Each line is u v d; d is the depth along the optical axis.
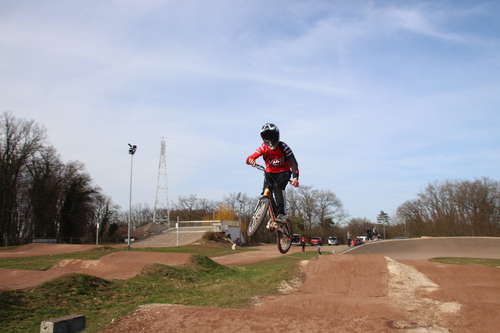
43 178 59.44
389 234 103.75
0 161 53.16
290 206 96.62
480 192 64.31
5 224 54.19
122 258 28.52
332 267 21.06
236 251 48.78
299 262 22.56
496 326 10.88
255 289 18.95
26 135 56.38
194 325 8.56
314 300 15.55
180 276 22.19
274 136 6.09
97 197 71.94
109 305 15.43
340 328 8.15
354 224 120.50
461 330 10.84
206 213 110.12
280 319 8.70
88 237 74.12
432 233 67.56
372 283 18.52
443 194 70.75
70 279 17.38
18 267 25.92
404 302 14.95
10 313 12.91
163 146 84.62
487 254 40.16
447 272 20.95
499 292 15.50
